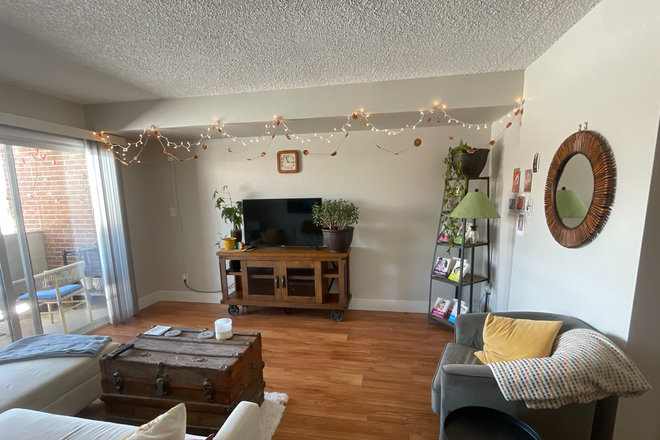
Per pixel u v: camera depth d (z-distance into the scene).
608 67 1.35
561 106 1.72
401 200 3.12
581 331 1.34
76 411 1.66
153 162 3.53
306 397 1.92
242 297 3.19
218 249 3.55
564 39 1.69
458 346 1.77
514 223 2.35
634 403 1.29
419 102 2.33
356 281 3.31
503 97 2.22
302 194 3.29
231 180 3.41
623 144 1.27
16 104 2.31
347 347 2.52
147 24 1.52
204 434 1.54
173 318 3.21
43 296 2.55
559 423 1.20
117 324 3.07
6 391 1.43
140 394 1.61
